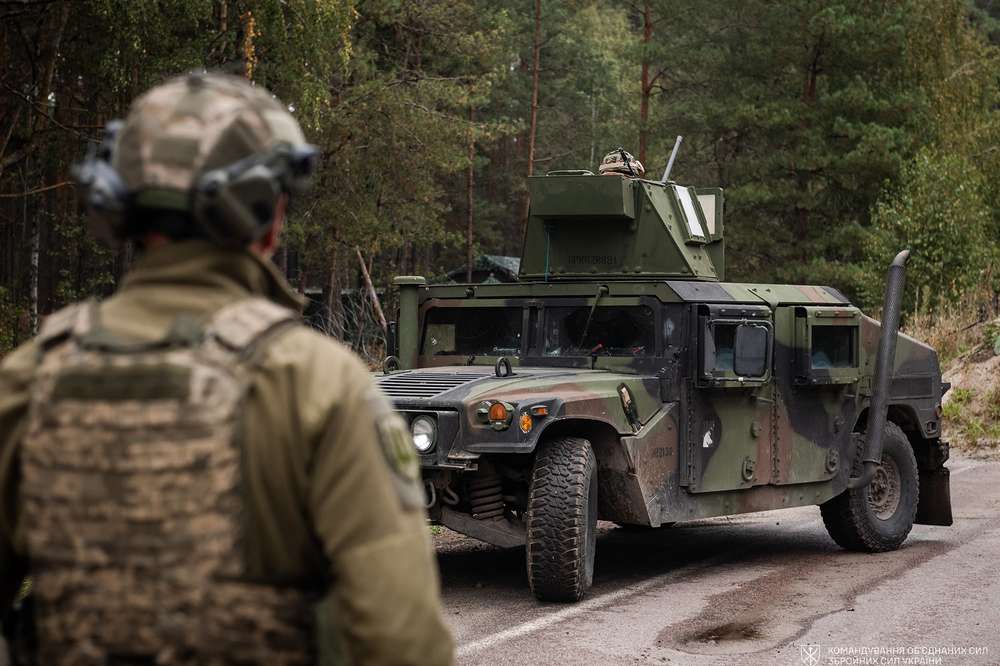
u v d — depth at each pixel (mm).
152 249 1699
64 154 17203
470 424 6016
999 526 9172
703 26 30172
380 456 1612
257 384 1585
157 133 1665
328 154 22422
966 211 22141
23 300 16953
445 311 7918
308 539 1611
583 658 5051
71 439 1547
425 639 1562
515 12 34781
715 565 7473
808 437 7750
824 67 28969
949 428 15320
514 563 7484
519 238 41312
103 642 1521
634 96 43000
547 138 39344
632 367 7062
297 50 14742
